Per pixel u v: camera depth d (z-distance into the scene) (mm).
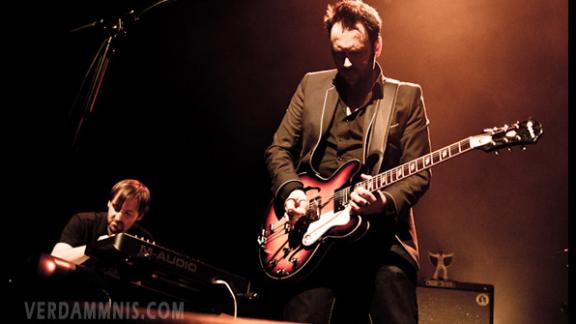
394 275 2330
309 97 2795
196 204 4574
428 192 4500
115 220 3359
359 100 2699
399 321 2264
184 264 2439
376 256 2381
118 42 2990
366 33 2609
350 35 2586
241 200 4574
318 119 2711
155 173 4574
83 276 2068
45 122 4223
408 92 2619
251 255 4434
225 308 2580
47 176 4105
